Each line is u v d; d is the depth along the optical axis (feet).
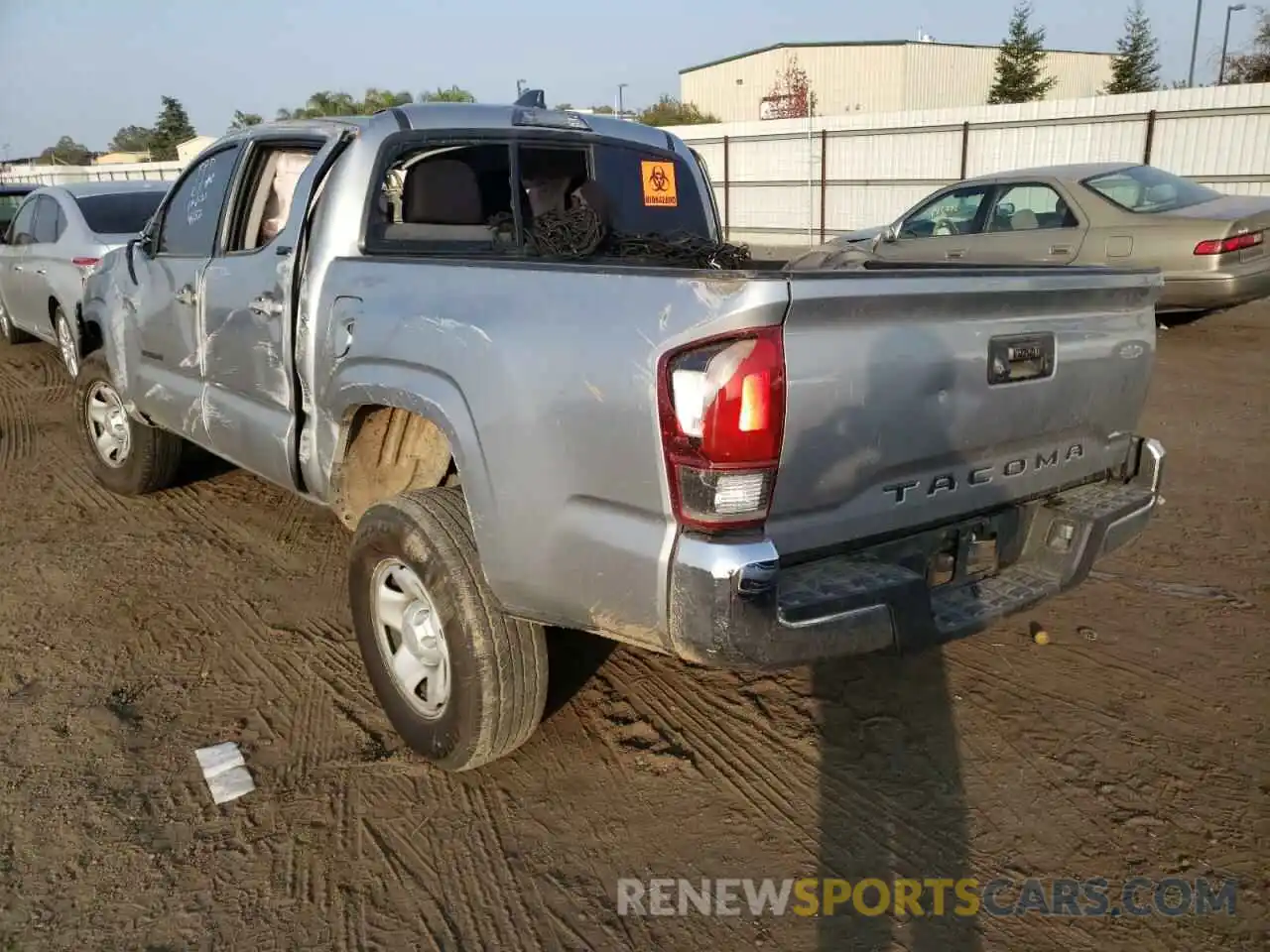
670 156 15.10
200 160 14.76
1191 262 29.78
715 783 10.28
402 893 8.80
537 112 13.34
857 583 8.07
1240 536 16.34
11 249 31.09
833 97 158.71
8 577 15.19
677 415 7.44
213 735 11.14
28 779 10.27
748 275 7.32
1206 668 12.32
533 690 9.61
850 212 75.15
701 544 7.49
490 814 9.84
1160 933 8.27
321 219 11.27
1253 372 27.81
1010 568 10.04
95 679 12.26
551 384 8.20
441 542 9.43
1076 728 11.12
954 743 10.91
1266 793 9.95
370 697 11.94
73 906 8.57
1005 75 138.10
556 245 12.71
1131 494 10.53
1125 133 60.18
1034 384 9.46
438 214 12.09
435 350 9.24
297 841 9.45
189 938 8.27
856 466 8.16
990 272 9.22
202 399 14.02
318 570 15.56
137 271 15.98
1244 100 55.21
